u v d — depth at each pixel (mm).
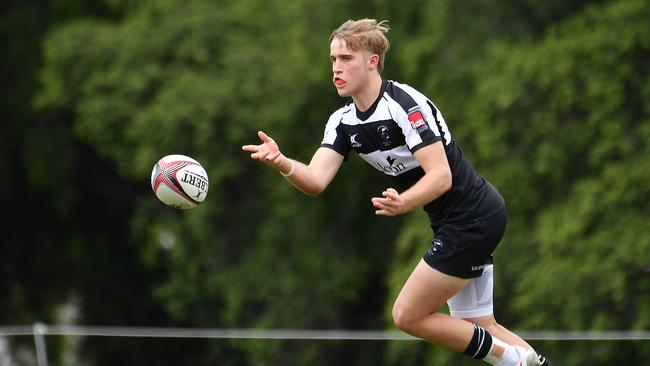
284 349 41344
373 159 19172
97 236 74000
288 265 59188
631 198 46094
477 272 19219
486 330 19922
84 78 60062
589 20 49281
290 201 58938
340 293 58969
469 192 18953
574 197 47500
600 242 45938
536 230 48406
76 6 68000
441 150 18281
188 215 58406
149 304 73062
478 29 53062
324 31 56219
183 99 56281
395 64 55188
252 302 60250
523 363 19641
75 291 75438
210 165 56781
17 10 68562
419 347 41844
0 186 68812
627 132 47875
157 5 60188
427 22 53469
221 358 37844
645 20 47250
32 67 67875
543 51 48625
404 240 50562
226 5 60656
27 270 74000
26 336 32688
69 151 68125
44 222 73688
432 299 19141
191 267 59500
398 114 18438
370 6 55500
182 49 58500
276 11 60281
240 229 59781
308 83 57219
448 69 52375
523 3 53906
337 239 60406
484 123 49406
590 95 47594
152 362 37906
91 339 37906
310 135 58125
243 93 56500
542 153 48219
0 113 68812
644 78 47906
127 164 59625
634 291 45000
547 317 46281
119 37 59594
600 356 29141
